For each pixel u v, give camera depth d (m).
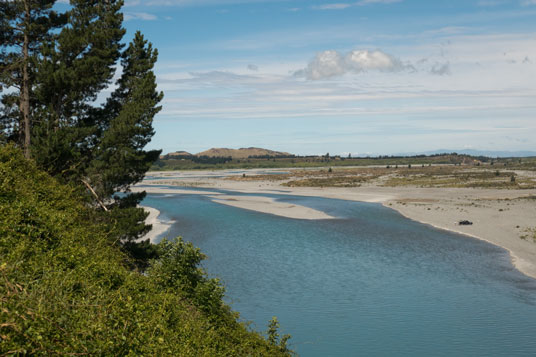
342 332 30.25
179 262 18.56
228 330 16.92
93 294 10.27
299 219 80.44
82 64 29.55
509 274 43.34
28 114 29.39
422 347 27.89
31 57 28.61
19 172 17.59
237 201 113.88
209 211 92.56
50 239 12.84
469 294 37.59
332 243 58.66
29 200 14.49
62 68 28.39
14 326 6.72
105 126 34.41
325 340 28.86
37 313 7.34
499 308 34.25
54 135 27.17
